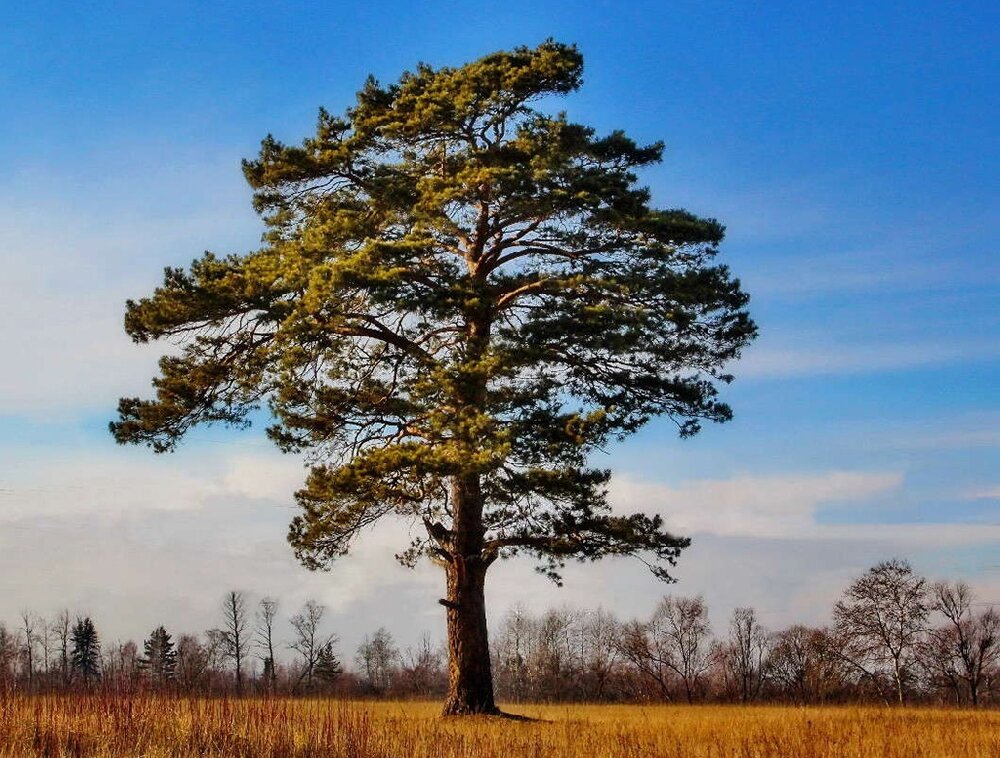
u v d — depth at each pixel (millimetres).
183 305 23078
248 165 25156
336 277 21625
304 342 22531
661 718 24922
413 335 24375
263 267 23453
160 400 23781
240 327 23750
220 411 24219
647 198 24594
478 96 23672
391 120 24016
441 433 21750
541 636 82688
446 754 14422
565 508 23031
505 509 23391
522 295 24578
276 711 15062
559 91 24234
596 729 18859
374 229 23844
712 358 24734
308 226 24969
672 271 23875
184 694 15523
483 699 23531
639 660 76625
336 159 24109
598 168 24344
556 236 24844
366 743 14336
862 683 65438
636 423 23938
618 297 23750
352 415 23719
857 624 64750
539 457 22188
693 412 24453
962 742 17609
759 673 76812
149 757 13141
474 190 23266
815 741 16750
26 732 13906
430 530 23266
